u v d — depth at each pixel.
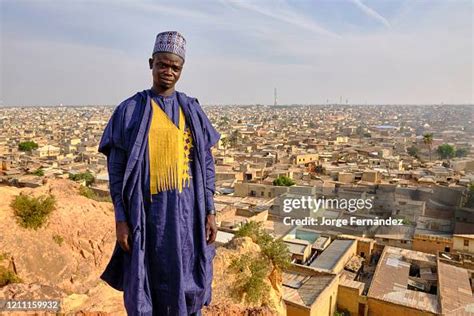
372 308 21.38
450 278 22.92
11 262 10.83
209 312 7.64
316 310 18.86
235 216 33.75
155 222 3.12
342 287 22.28
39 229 11.91
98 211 13.86
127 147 3.09
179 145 3.18
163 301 3.16
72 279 11.48
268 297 13.30
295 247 26.58
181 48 3.21
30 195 12.79
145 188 3.10
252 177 50.34
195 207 3.33
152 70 3.26
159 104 3.21
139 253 3.03
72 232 12.53
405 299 21.05
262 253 14.53
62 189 14.80
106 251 12.76
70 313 7.44
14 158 64.06
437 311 19.78
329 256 25.92
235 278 13.12
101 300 8.70
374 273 24.88
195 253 3.37
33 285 7.90
